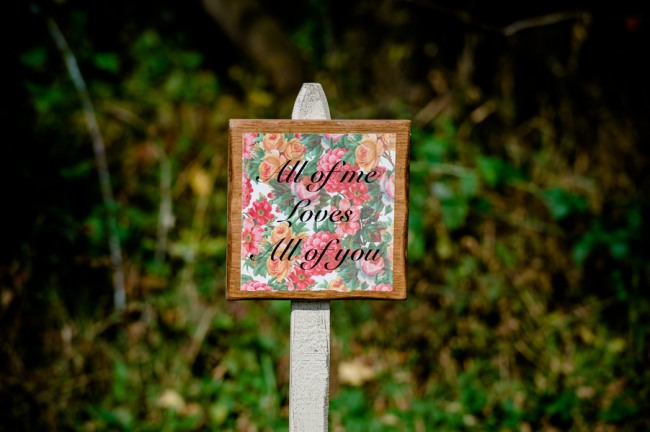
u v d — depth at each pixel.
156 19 4.73
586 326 3.30
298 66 4.77
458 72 4.17
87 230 3.36
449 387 3.04
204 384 2.88
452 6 4.10
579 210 3.29
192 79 4.46
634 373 3.02
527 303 3.38
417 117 4.06
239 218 1.71
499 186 3.76
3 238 3.20
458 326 3.25
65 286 3.31
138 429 2.68
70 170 3.36
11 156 3.25
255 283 1.71
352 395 2.81
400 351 3.20
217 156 3.90
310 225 1.72
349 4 4.74
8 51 3.38
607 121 4.01
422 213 3.42
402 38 4.39
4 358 2.96
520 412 2.77
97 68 3.83
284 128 1.70
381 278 1.73
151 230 3.62
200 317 3.23
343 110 4.30
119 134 3.96
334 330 3.22
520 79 4.17
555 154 4.00
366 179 1.72
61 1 3.87
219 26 4.75
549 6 3.98
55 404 2.79
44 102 3.34
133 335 3.16
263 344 3.04
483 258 3.50
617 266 3.48
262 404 2.79
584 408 2.82
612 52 4.00
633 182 3.89
